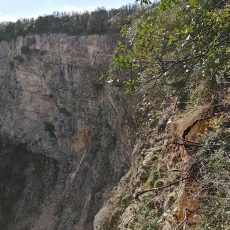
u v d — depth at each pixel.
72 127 44.12
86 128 42.22
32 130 48.97
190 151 7.30
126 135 33.38
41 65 47.09
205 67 5.24
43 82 47.19
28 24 48.56
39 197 44.34
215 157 6.04
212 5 5.10
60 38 45.19
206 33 5.01
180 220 7.20
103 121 39.72
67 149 44.97
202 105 8.38
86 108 42.25
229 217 5.38
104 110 39.59
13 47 49.69
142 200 10.62
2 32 50.56
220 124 6.89
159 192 9.83
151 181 10.96
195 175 6.64
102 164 37.66
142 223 9.66
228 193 5.44
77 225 36.88
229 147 6.21
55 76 45.59
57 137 46.06
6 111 51.19
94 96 41.09
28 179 46.94
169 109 10.88
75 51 43.44
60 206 40.91
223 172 5.76
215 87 7.71
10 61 50.28
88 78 41.91
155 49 5.04
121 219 12.09
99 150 39.16
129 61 5.14
